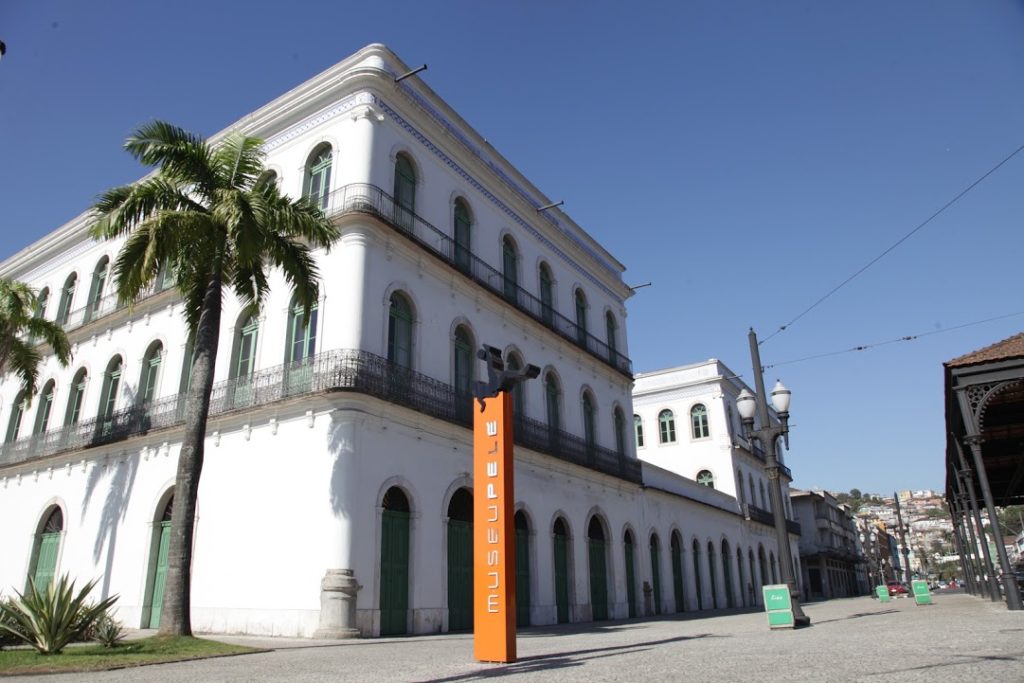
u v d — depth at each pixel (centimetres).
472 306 1909
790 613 1277
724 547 3481
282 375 1531
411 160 1817
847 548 6662
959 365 1412
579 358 2467
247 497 1491
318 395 1408
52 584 898
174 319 1942
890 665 609
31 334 1853
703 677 573
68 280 2489
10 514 2128
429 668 714
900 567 14700
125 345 2070
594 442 2473
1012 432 1923
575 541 2125
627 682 552
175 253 1188
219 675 673
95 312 2245
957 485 2470
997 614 1319
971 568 2877
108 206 1238
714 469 3838
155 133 1191
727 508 3606
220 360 1703
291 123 1834
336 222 1566
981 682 477
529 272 2305
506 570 775
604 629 1588
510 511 797
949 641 822
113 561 1738
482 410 839
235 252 1247
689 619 2125
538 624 1847
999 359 1378
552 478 2088
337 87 1722
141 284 1198
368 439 1409
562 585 2036
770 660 696
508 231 2212
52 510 2025
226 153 1283
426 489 1541
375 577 1351
